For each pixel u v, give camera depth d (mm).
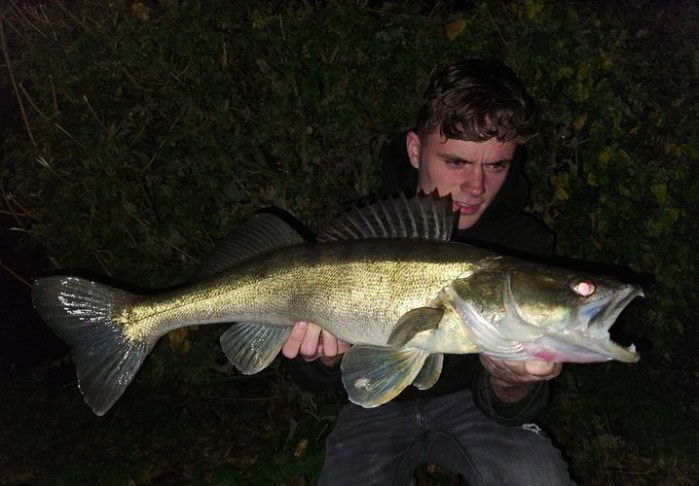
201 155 1339
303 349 895
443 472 1282
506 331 774
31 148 1396
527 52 1337
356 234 868
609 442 1317
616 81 1376
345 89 1337
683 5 1564
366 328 827
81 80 1364
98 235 1401
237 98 1352
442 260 807
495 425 964
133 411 1427
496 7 1392
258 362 927
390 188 1079
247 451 1347
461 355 986
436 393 999
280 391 1441
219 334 1379
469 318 785
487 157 920
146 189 1382
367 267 827
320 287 847
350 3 1361
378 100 1349
